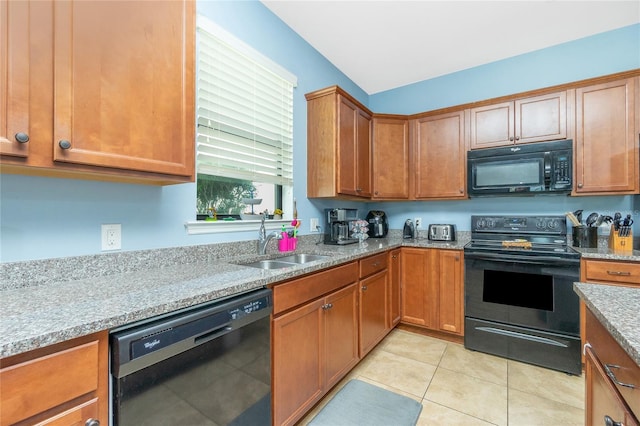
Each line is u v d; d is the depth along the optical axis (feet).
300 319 4.97
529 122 8.27
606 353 2.83
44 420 2.25
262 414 4.21
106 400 2.62
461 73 10.20
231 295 3.77
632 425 2.24
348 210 9.39
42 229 3.76
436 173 9.64
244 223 6.44
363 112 9.34
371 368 7.02
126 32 3.60
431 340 8.61
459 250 8.36
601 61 8.23
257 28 6.78
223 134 6.18
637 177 7.09
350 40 8.38
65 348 2.36
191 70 4.38
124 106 3.58
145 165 3.78
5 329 2.26
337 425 5.11
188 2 4.34
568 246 8.01
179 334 3.10
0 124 2.70
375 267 7.63
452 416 5.34
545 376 6.69
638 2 6.97
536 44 8.70
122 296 3.19
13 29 2.76
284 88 7.68
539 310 7.16
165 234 5.08
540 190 7.95
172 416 3.07
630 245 7.23
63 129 3.08
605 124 7.41
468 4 6.97
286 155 7.76
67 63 3.10
